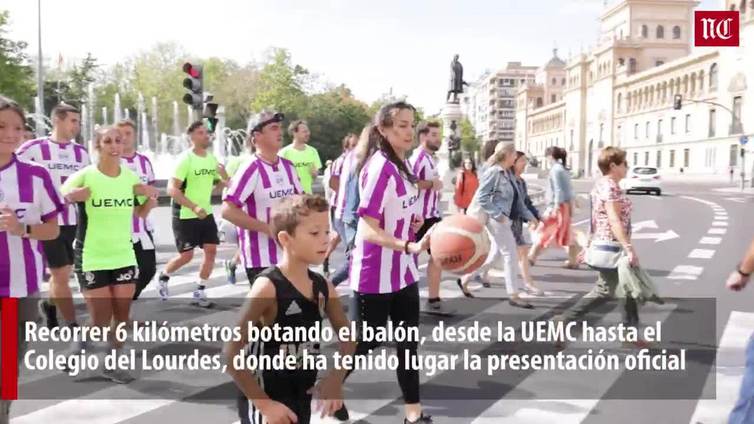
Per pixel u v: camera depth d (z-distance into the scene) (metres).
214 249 7.56
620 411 4.47
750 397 3.04
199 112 13.62
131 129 7.01
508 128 189.25
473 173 9.55
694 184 56.03
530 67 191.38
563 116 112.38
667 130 77.19
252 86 75.88
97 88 76.19
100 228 5.09
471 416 4.39
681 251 12.66
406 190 3.96
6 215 3.48
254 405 2.72
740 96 62.59
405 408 4.19
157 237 13.73
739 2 62.84
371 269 3.96
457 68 26.42
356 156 4.03
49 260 5.69
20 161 3.75
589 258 5.74
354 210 6.87
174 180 7.19
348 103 74.00
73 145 6.55
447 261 3.54
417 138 7.32
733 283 3.56
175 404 4.59
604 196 5.64
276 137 4.97
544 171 73.75
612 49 92.44
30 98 54.38
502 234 7.62
